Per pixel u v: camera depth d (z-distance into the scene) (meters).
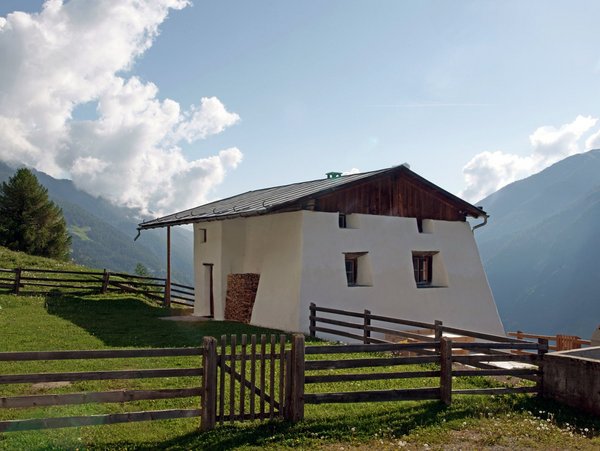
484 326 19.27
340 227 17.27
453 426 7.30
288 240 16.50
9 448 5.91
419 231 18.98
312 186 19.11
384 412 7.72
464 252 19.61
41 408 7.53
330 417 7.37
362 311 16.56
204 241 20.98
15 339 13.09
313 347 7.36
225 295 19.00
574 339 14.82
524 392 8.88
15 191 45.84
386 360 7.87
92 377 6.27
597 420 7.80
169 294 23.89
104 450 6.08
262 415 7.08
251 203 18.23
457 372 8.43
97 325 16.19
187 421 7.12
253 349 7.04
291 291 15.84
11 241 44.75
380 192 17.80
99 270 32.69
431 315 18.11
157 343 13.08
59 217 48.81
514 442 6.85
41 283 25.16
